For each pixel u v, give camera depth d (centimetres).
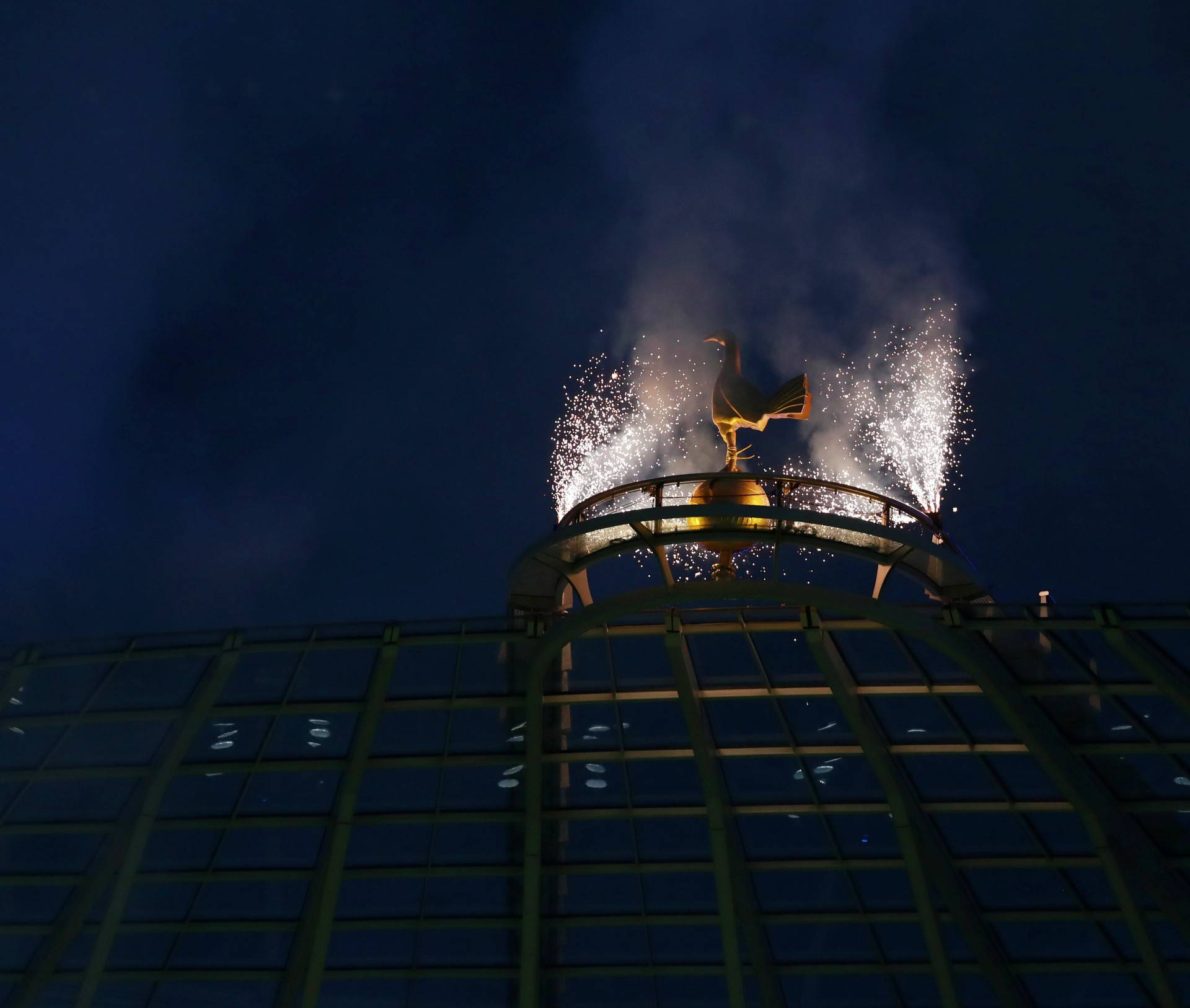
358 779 3122
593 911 3222
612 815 3156
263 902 3231
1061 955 3156
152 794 3122
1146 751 2916
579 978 3231
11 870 3209
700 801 3139
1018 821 3112
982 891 3181
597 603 2767
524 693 3034
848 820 3162
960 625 2786
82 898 3177
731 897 3105
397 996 3244
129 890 3167
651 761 3133
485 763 3108
